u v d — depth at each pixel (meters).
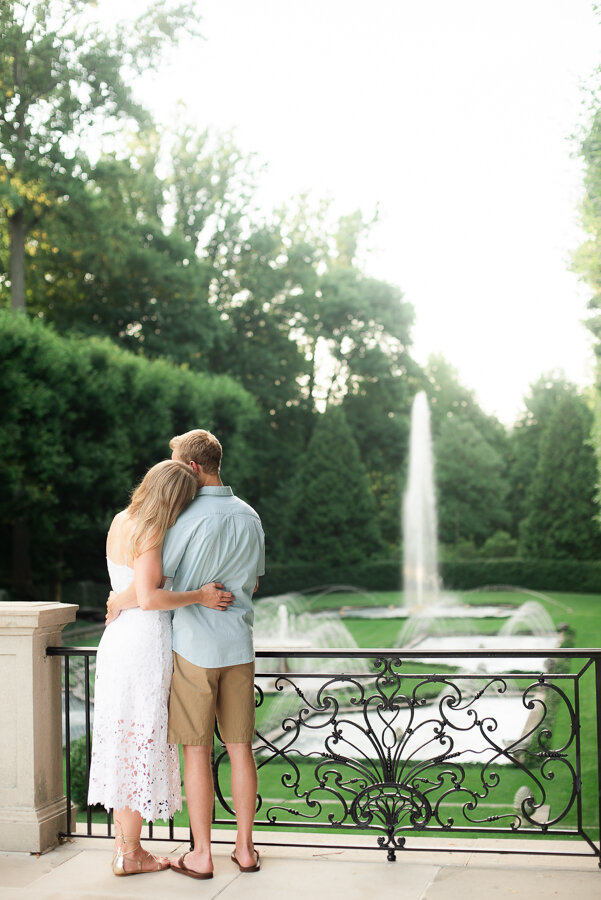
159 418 23.81
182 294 30.91
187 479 3.22
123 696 3.17
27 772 3.61
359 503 34.09
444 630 18.70
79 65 23.80
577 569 31.19
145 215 33.69
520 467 41.09
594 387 20.16
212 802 3.57
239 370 35.19
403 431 36.94
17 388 19.41
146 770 3.13
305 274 36.56
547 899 3.07
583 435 34.38
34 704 3.61
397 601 27.61
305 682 11.23
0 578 23.27
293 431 37.53
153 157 34.34
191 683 3.19
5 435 19.28
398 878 3.30
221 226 35.75
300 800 7.06
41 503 20.31
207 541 3.19
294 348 36.31
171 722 3.21
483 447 39.56
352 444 34.41
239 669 3.29
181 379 25.50
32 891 3.19
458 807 6.69
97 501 21.70
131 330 30.48
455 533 38.72
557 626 18.33
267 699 10.27
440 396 43.47
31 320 25.14
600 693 3.44
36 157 24.12
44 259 27.25
